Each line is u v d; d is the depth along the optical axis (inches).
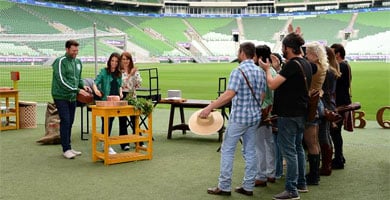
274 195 204.4
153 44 2078.0
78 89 285.6
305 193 205.2
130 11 2413.9
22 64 1403.8
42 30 1722.4
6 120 413.1
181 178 230.4
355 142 333.1
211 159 275.9
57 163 264.1
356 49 1950.1
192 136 363.6
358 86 823.1
